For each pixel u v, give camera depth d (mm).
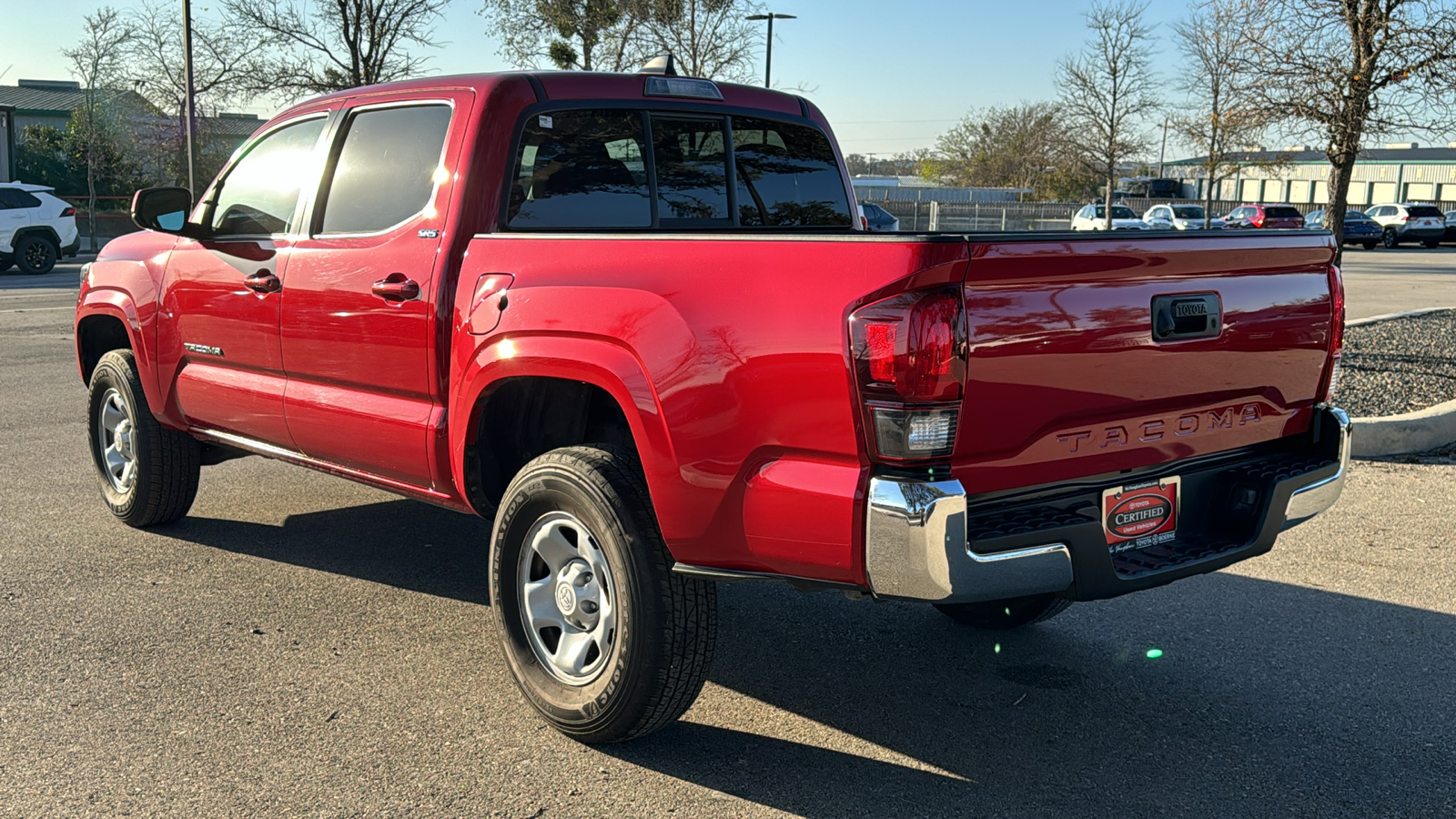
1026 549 2859
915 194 60406
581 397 3906
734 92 4633
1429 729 3510
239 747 3344
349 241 4199
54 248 23766
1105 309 2977
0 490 6266
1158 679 3898
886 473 2760
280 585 4801
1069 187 54406
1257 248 3293
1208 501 3434
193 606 4531
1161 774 3230
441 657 4047
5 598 4586
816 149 4953
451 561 5160
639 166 4293
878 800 3086
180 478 5395
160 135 37906
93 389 5605
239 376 4758
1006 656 4117
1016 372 2828
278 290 4457
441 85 4066
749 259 2963
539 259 3500
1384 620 4422
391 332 3986
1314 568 5031
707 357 3010
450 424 3818
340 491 6438
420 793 3098
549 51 24562
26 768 3201
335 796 3072
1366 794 3115
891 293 2695
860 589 2904
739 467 2982
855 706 3693
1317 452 3617
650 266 3189
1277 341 3439
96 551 5227
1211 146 15055
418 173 4020
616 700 3238
